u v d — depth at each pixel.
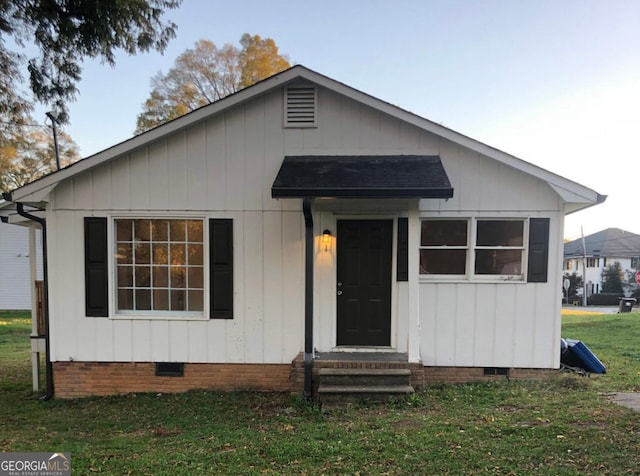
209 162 5.74
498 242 5.75
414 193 4.71
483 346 5.68
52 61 8.64
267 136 5.76
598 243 41.97
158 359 5.77
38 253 14.95
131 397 5.63
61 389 5.77
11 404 5.54
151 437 4.11
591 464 2.91
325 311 5.75
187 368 5.80
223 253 5.75
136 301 5.89
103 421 4.72
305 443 3.60
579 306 33.84
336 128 5.74
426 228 5.83
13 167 19.67
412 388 4.87
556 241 5.60
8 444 3.93
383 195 4.74
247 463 3.23
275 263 5.74
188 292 5.87
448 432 3.70
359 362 5.18
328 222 5.75
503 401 4.75
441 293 5.70
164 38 8.82
